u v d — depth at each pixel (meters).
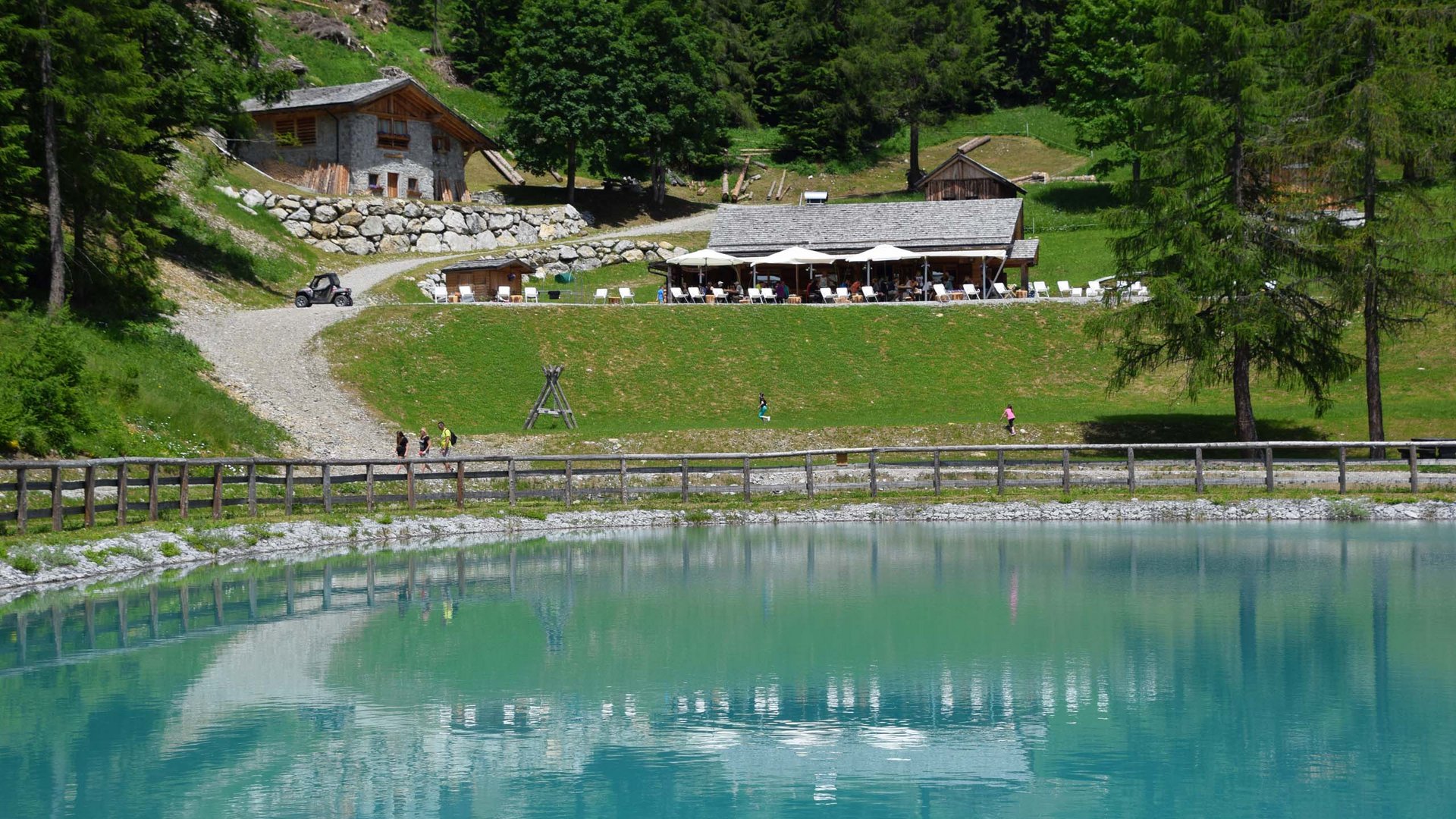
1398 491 36.34
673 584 26.22
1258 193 46.38
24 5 45.53
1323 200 45.56
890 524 36.06
